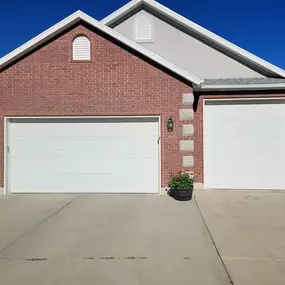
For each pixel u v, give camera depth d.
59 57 11.04
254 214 8.26
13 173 11.28
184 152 10.92
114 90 11.00
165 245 6.01
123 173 11.14
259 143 11.45
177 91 10.90
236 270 4.89
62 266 5.08
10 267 5.05
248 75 13.71
